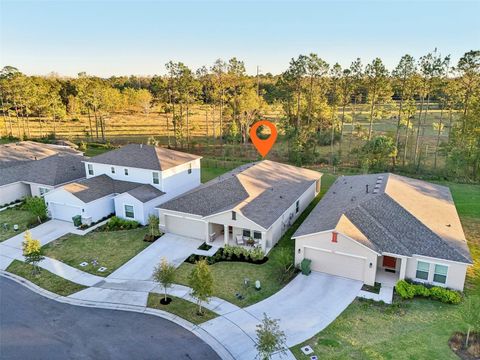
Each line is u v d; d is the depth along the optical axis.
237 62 58.41
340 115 77.31
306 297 20.09
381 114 64.00
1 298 20.48
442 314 18.48
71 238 27.98
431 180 43.19
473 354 15.61
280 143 64.06
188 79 58.88
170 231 28.52
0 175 36.53
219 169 48.69
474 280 21.70
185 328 17.75
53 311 19.22
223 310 19.12
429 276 20.80
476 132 42.59
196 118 91.25
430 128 69.94
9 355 16.03
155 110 107.94
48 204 31.66
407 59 46.44
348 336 16.94
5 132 73.44
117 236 28.20
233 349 16.36
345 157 54.22
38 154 44.97
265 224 24.73
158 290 21.03
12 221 31.55
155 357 15.86
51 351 16.28
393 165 47.34
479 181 42.47
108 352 16.17
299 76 53.50
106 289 21.17
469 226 29.72
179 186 35.16
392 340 16.59
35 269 23.17
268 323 15.53
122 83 125.69
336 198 28.88
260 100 63.97
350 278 21.80
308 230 22.80
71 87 91.38
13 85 66.12
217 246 26.20
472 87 43.62
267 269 23.20
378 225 22.67
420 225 22.64
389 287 20.92
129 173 33.94
